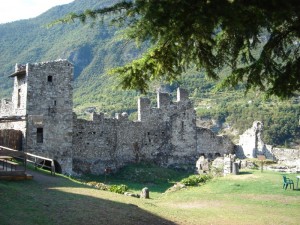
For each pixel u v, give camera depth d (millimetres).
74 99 128875
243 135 61469
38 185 21234
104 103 120625
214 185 30281
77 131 47438
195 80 128875
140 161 52406
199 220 17328
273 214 19359
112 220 15094
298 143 92500
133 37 9094
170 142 54969
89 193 21312
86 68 140500
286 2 7676
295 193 25891
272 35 9922
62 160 39625
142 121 53438
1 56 152875
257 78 10328
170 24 8281
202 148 57781
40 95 38906
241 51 10641
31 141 37906
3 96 128750
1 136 36125
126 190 28297
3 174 21031
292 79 10219
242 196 25312
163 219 16703
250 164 44969
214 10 7684
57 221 13812
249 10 7984
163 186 40469
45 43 159125
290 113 97375
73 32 159000
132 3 8172
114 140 50500
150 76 10500
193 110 57375
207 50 10258
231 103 113312
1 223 12328
